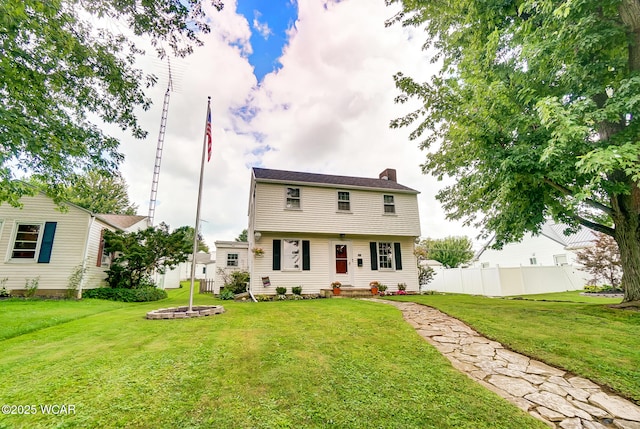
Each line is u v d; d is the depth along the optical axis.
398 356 4.12
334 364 3.76
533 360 4.07
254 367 3.61
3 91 5.30
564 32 5.29
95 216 11.53
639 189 6.38
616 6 5.37
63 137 6.12
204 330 5.39
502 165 5.99
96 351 4.13
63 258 10.71
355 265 13.95
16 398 2.77
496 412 2.71
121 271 12.42
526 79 6.56
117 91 6.78
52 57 5.59
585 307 6.87
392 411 2.67
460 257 29.66
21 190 6.68
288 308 8.16
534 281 16.22
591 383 3.34
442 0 6.64
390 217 14.61
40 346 4.37
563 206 7.11
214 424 2.42
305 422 2.48
